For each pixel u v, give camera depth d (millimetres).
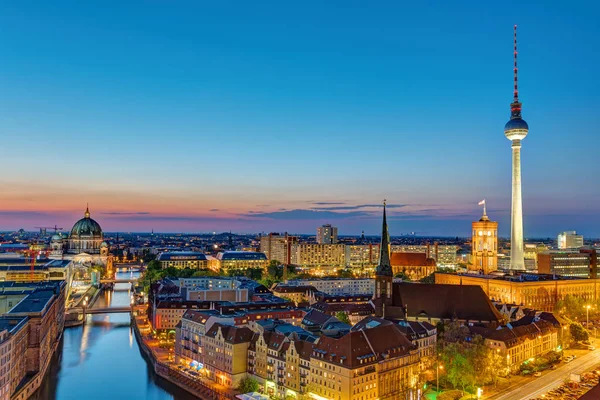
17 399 199500
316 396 190000
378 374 186750
